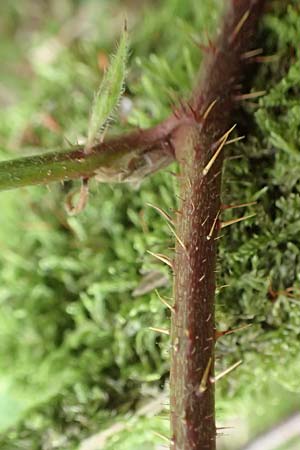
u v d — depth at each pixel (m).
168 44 0.21
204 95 0.18
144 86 0.20
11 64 0.25
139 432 0.19
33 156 0.17
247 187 0.18
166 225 0.19
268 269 0.18
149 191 0.19
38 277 0.20
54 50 0.23
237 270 0.18
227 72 0.18
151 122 0.19
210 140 0.17
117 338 0.19
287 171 0.18
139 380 0.19
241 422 0.21
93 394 0.19
